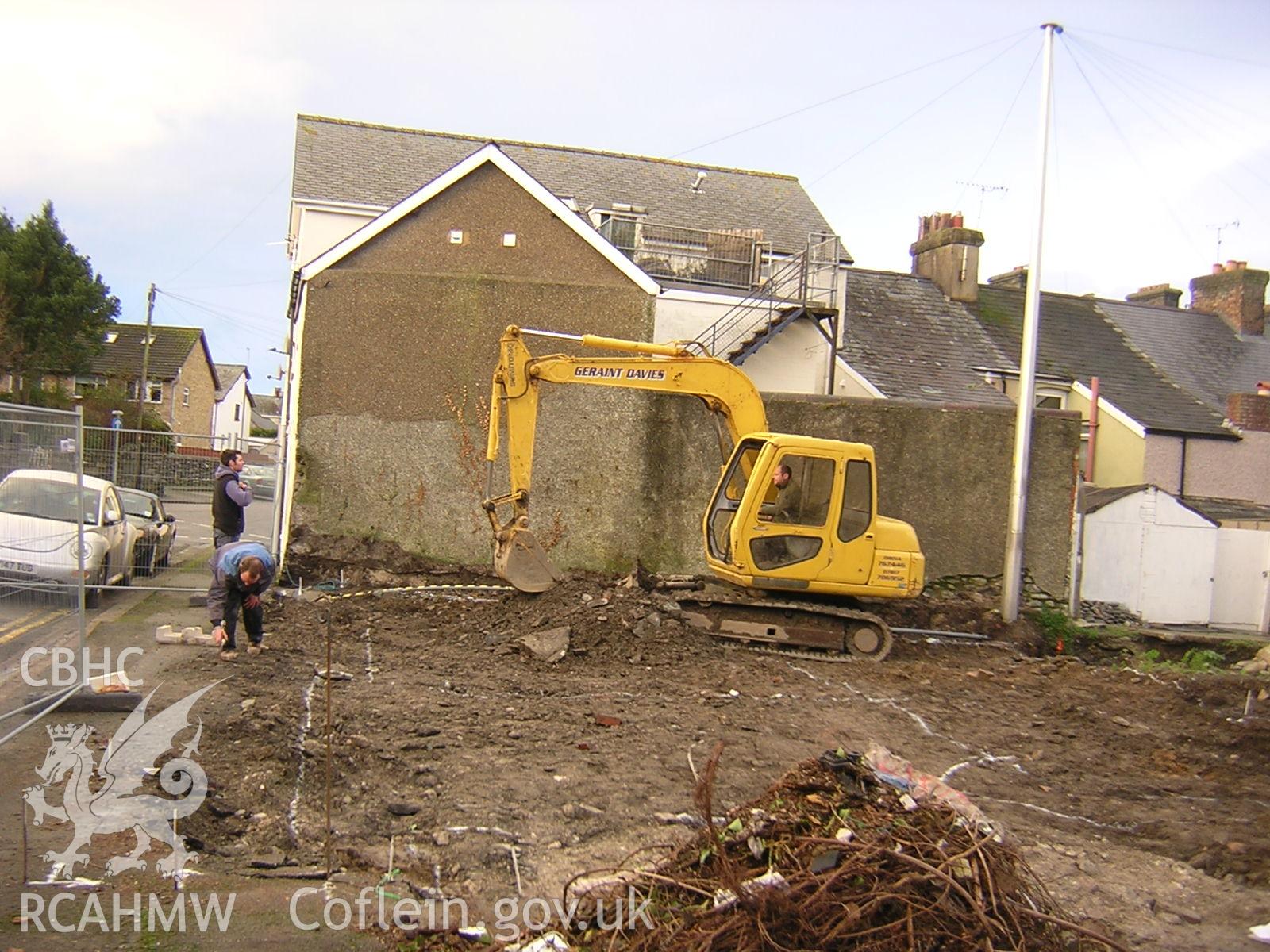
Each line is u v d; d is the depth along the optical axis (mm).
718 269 20625
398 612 13852
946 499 16453
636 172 26531
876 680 11781
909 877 4812
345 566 16016
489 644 12039
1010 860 5207
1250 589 21266
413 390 16219
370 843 6086
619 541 16250
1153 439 26266
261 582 10070
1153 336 31219
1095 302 32125
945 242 29203
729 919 4617
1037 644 15547
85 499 13336
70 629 8352
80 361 45094
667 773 7598
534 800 6852
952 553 16453
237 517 13391
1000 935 4785
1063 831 7363
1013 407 16672
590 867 5855
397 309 16297
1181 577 20656
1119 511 20547
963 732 9688
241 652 10258
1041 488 16625
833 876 4773
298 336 16859
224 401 62125
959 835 5215
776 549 12938
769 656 12820
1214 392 29172
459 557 16125
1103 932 5570
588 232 17547
